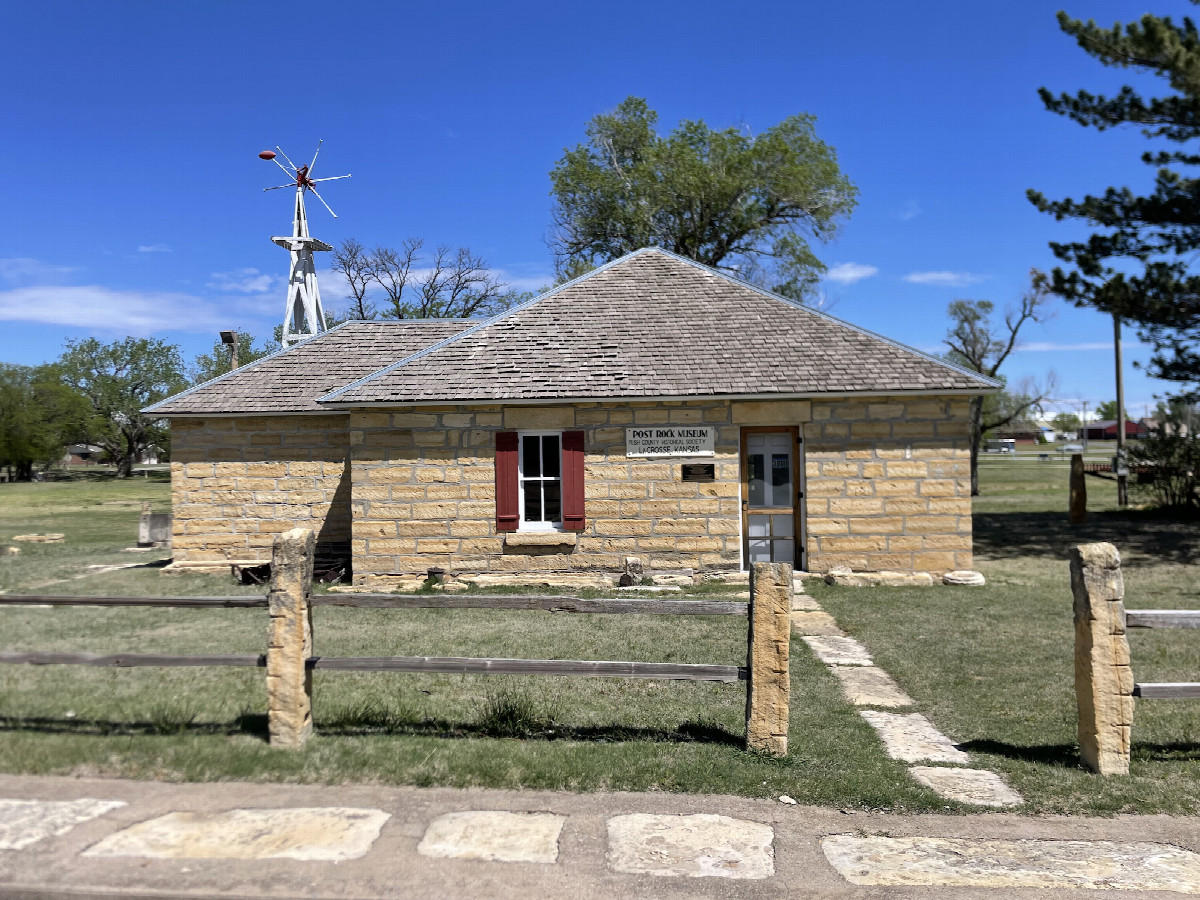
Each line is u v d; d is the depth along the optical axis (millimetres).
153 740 6008
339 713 6785
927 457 14312
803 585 14031
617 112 39750
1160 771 5781
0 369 62500
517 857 4465
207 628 11430
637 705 7469
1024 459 65188
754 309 16172
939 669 8930
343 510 16812
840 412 14359
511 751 5887
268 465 16891
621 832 4781
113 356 71312
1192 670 8703
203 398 17031
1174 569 15555
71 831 4672
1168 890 4215
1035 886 4246
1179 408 26453
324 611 12781
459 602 6039
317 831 4719
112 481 61156
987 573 15633
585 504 14398
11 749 5785
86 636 10836
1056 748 6266
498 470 14430
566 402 14195
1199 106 17969
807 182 37375
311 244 23812
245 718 6691
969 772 5797
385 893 4090
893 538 14328
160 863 4324
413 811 4996
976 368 45281
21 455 61406
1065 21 18312
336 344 19031
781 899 4117
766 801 5238
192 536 16875
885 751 6262
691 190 36312
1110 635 5742
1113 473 30281
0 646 10102
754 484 14852
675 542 14344
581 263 40625
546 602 6023
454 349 15375
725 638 10539
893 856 4559
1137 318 18797
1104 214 19219
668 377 14492
